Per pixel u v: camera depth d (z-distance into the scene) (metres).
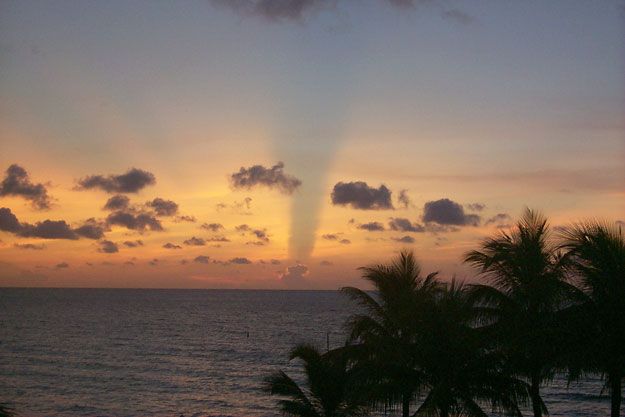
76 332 132.38
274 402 61.03
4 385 67.81
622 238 20.36
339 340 120.38
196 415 55.38
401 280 26.64
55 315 186.88
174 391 66.75
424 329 23.09
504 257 22.89
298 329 148.62
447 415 22.44
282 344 114.44
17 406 57.03
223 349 106.31
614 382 20.27
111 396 63.25
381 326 26.47
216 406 59.22
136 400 61.53
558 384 71.62
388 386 22.98
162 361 90.19
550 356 21.53
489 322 23.58
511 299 23.11
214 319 181.00
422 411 21.67
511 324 22.09
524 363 22.62
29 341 112.94
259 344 114.44
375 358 25.11
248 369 83.44
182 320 175.62
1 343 108.81
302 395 27.47
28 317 176.00
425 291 25.34
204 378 75.50
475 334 22.86
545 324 21.45
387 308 26.50
